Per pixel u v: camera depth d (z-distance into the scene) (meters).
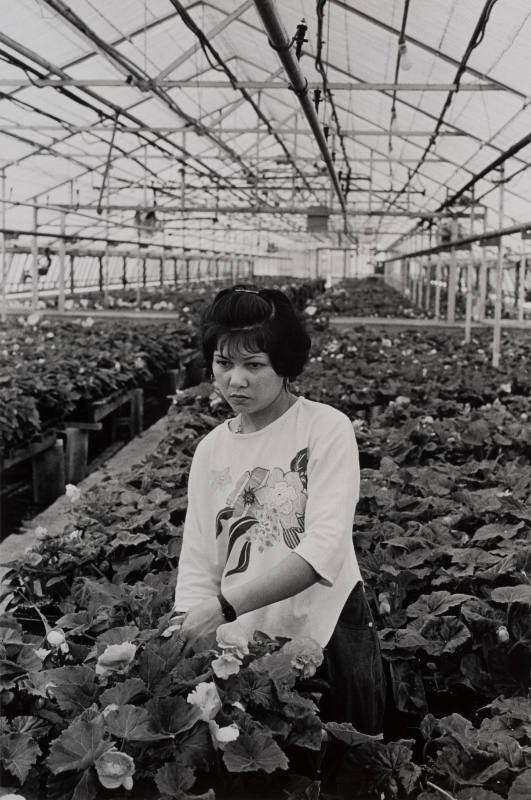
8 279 29.30
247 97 17.28
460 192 18.44
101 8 13.76
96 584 3.38
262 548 2.44
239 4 14.22
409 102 15.83
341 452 2.38
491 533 4.12
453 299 18.55
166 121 23.83
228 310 2.28
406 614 3.39
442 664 3.18
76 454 9.17
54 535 4.05
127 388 11.40
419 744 3.07
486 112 13.66
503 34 9.84
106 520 4.39
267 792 2.14
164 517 4.43
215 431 2.57
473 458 6.37
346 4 11.31
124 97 20.08
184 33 16.73
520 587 3.25
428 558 3.86
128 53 16.67
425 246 34.09
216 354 2.34
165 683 2.15
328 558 2.22
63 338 14.20
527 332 17.25
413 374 10.27
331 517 2.28
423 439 6.38
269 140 30.28
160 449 6.44
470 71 11.84
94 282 39.94
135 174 30.81
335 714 2.53
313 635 2.44
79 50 15.80
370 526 4.46
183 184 23.41
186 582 2.53
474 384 9.58
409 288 37.00
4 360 10.41
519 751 2.25
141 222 23.84
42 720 2.20
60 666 2.57
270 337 2.27
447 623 3.19
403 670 3.04
